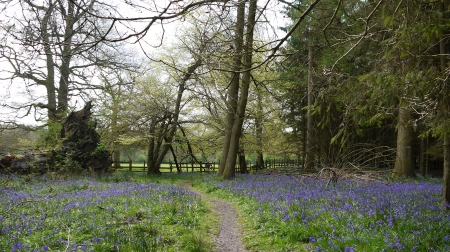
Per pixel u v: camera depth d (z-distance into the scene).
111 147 27.28
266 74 24.52
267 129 29.64
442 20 4.81
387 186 13.97
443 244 5.94
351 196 10.68
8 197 11.34
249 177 20.66
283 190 13.33
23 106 21.27
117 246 6.32
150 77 25.48
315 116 24.19
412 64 5.82
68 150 21.56
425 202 9.66
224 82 18.73
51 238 6.86
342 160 15.86
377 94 6.18
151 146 28.20
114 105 25.27
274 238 7.42
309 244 6.88
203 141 29.22
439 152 25.80
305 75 22.88
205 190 16.72
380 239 6.35
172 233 7.68
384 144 28.00
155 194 12.39
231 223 9.45
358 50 12.27
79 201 10.57
